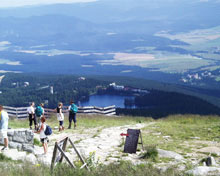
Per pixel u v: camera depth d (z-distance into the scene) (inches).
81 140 761.0
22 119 1402.6
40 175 359.9
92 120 1325.0
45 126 555.8
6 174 355.6
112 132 909.8
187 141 721.0
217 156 549.6
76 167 391.2
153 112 4030.5
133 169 391.9
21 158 483.2
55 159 390.3
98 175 372.5
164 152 542.9
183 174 373.7
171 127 974.4
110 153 593.0
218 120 1216.8
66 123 1214.9
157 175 367.9
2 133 542.6
